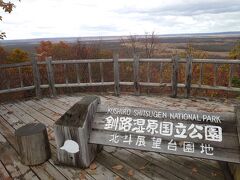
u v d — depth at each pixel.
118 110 2.75
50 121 4.23
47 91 7.47
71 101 5.39
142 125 2.59
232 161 2.17
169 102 5.02
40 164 2.86
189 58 4.96
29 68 7.42
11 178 2.62
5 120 4.34
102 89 7.76
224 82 8.28
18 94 7.43
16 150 3.24
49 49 10.40
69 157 2.72
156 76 8.41
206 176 2.54
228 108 4.59
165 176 2.55
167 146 2.42
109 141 2.61
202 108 4.61
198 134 2.38
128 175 2.59
